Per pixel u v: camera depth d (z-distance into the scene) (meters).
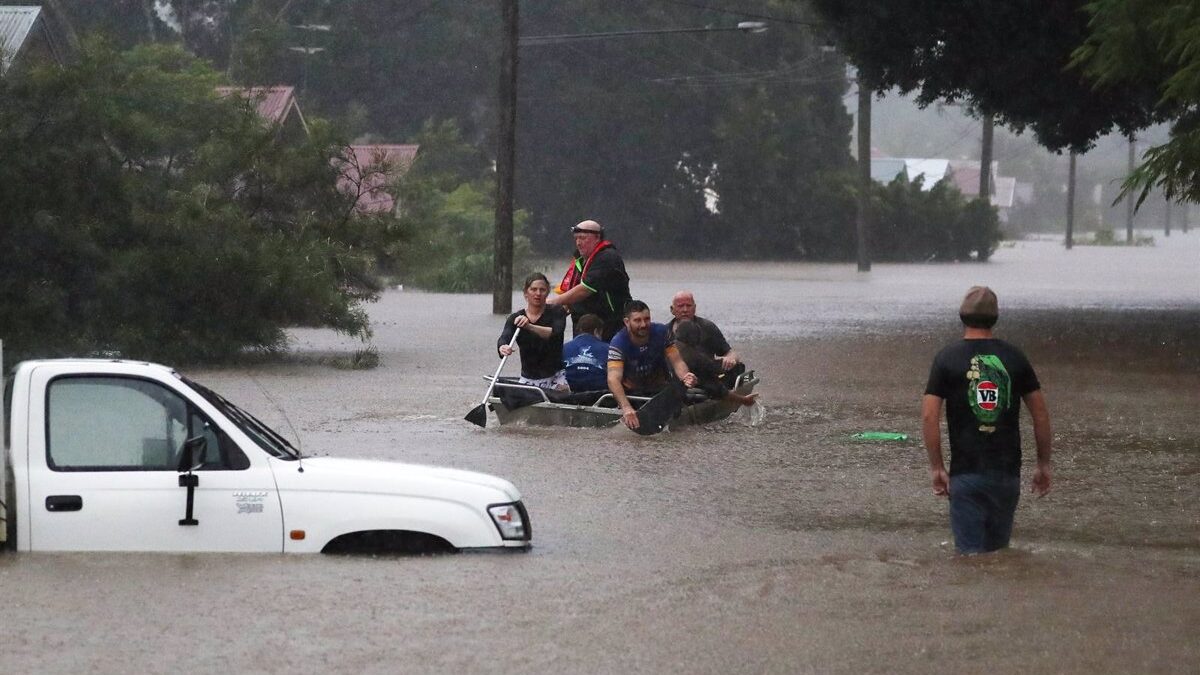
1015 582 30.42
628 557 32.94
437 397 65.06
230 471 31.06
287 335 94.00
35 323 76.31
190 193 79.81
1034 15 114.81
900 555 33.44
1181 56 71.81
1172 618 27.50
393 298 150.50
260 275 78.69
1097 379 75.12
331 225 88.69
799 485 43.69
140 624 26.25
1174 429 56.84
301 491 31.27
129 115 81.12
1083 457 49.78
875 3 120.94
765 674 23.86
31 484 30.44
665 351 55.41
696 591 29.55
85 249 75.81
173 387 31.23
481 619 27.05
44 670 23.67
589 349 57.12
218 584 28.86
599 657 24.77
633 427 53.44
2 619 26.41
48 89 77.06
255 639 25.50
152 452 31.02
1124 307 141.75
